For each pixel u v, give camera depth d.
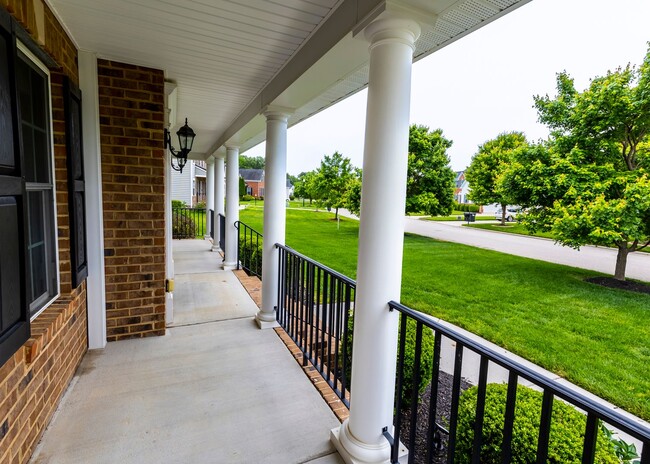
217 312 3.81
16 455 1.49
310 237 12.34
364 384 1.67
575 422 1.56
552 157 6.60
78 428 1.89
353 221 17.91
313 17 1.97
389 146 1.53
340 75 2.37
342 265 8.29
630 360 3.82
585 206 5.98
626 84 5.90
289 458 1.75
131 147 2.88
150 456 1.72
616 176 5.79
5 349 1.24
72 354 2.37
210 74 3.00
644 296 5.75
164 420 2.00
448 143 13.84
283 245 3.31
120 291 2.98
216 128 5.55
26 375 1.60
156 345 2.96
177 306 3.98
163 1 1.86
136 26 2.15
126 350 2.84
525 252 10.31
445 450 2.13
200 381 2.43
